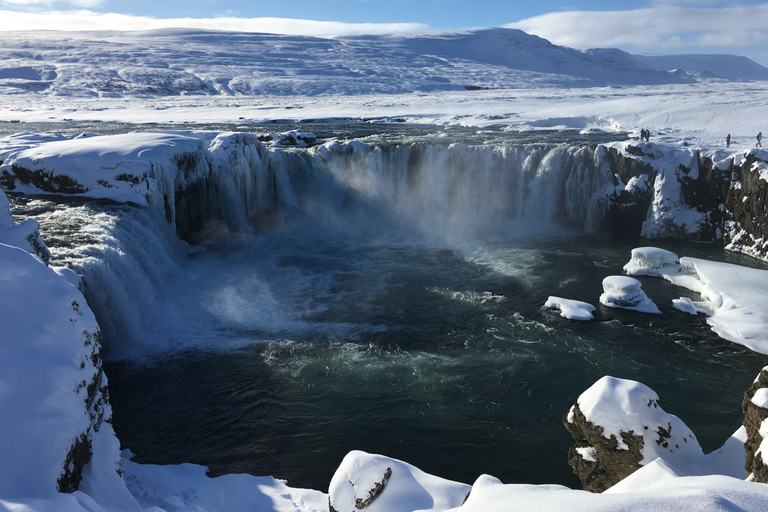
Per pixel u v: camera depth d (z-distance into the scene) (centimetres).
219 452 1065
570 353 1459
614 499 386
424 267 2145
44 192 1909
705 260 1981
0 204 853
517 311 1727
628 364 1400
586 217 2636
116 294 1395
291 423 1163
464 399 1255
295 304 1777
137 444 1079
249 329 1588
